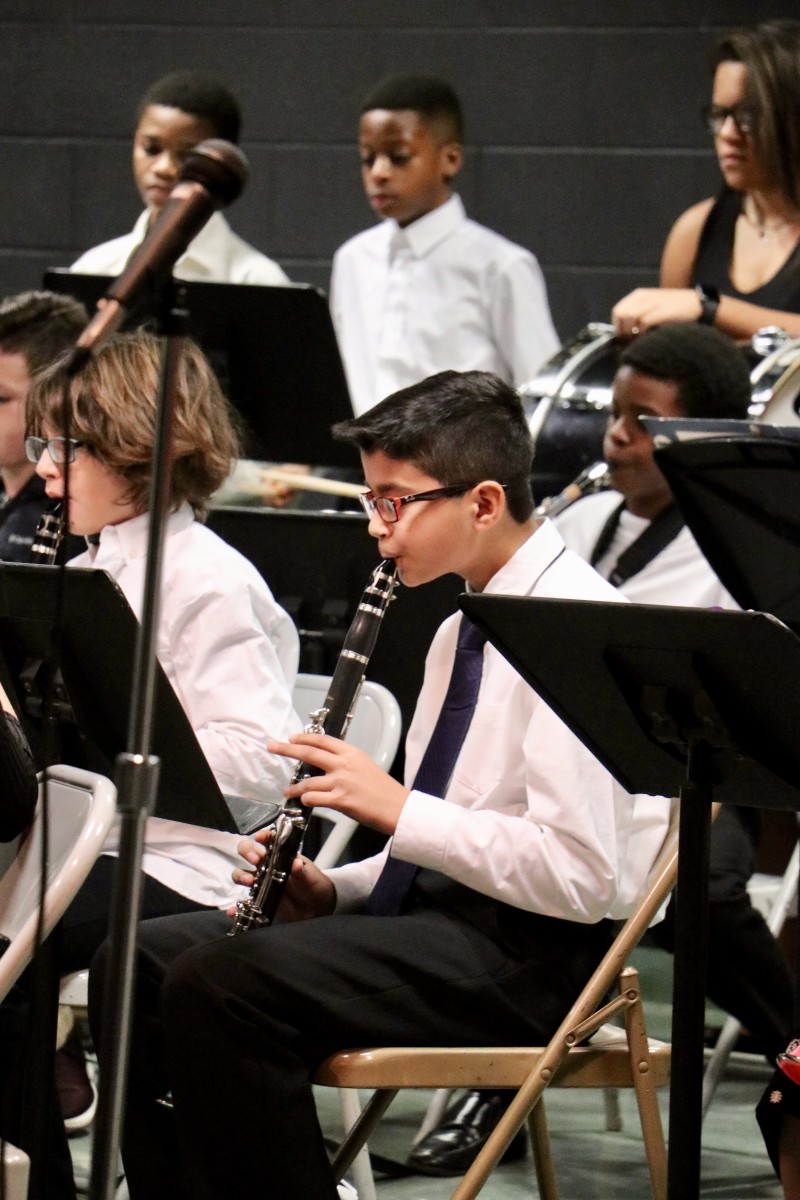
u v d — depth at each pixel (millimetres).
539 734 6789
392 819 6703
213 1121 6434
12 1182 5750
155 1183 6969
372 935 6746
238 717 7863
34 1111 6414
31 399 8336
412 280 14719
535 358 14570
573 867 6645
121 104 18016
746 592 7973
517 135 17438
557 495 11641
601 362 11938
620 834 6910
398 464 7059
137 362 8195
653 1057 6781
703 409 10016
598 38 17219
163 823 8023
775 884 10500
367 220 17781
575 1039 6637
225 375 12195
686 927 5934
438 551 7109
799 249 12000
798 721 5496
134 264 5117
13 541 9969
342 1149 6902
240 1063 6406
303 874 7203
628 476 10219
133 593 8156
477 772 7102
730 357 10133
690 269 12766
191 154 5242
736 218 12547
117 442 8078
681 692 5723
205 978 6457
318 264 17891
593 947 7043
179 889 7906
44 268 18266
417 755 7582
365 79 17641
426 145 14445
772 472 7309
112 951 5301
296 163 17828
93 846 5930
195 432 8227
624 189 17281
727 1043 9703
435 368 14672
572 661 5789
